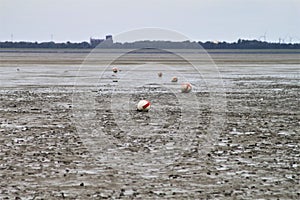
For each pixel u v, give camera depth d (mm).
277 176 66625
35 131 100812
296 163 74375
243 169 70562
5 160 74562
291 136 96938
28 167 70500
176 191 59219
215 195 57594
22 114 126250
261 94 182625
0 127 105500
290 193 58594
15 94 177750
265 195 57719
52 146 85625
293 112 133250
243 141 92000
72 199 55750
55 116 123062
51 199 55719
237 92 190125
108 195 57375
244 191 59344
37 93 181625
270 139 94000
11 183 62125
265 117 123562
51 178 64812
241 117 123375
